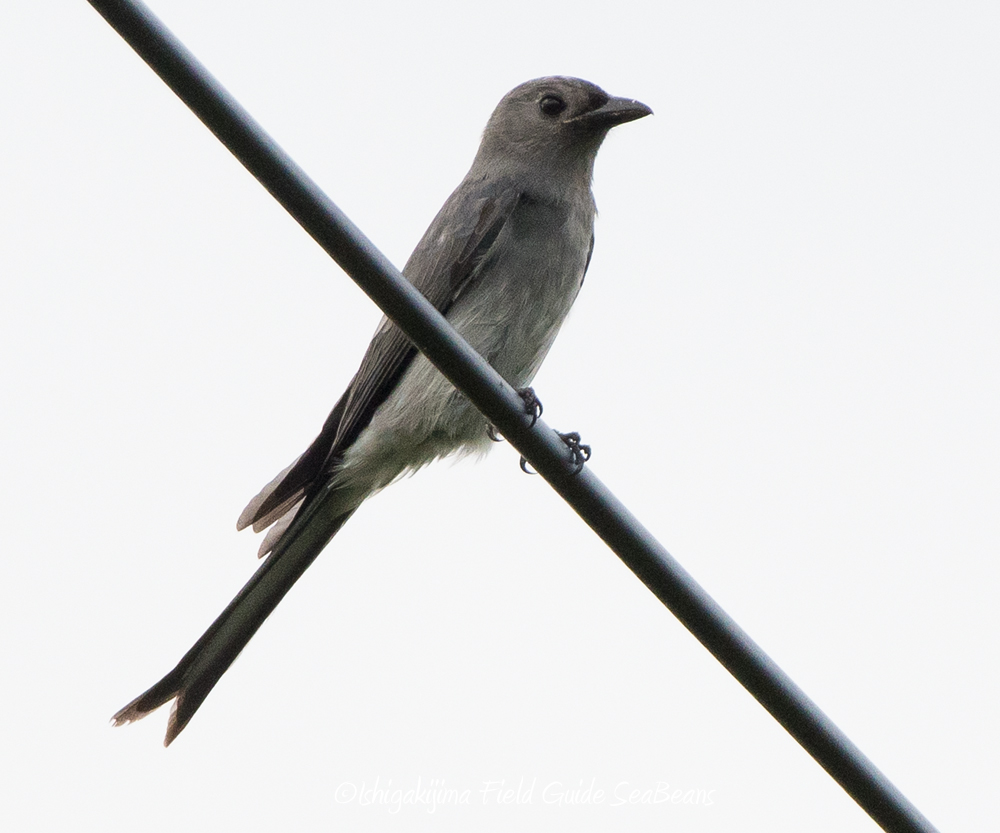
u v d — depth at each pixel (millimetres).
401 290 7328
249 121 6645
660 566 7809
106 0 6262
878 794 7711
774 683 7695
